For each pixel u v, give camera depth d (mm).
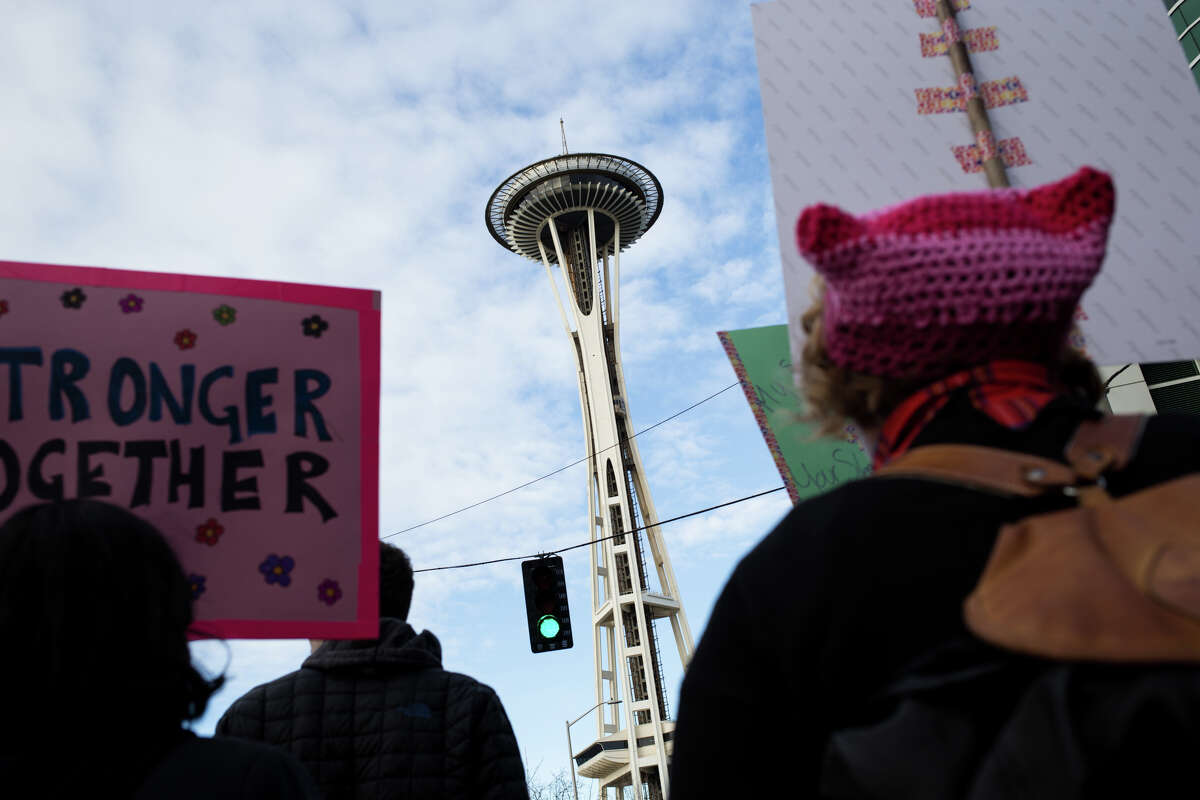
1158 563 809
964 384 1081
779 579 1059
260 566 2469
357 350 2713
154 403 2525
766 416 2498
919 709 858
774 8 2867
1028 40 2805
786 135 2734
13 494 2385
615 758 56875
